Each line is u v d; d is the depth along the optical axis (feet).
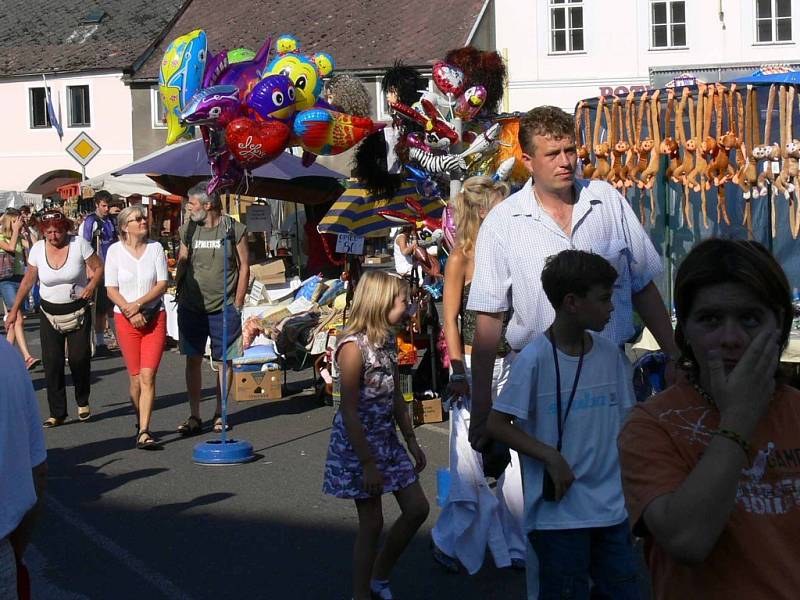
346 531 21.90
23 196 132.16
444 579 18.93
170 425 33.58
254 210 49.60
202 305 31.22
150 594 18.53
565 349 13.94
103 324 51.08
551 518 13.66
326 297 38.29
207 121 27.22
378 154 32.07
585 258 13.70
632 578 13.92
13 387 10.91
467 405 18.66
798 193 28.53
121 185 72.69
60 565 20.22
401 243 32.50
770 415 7.93
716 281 7.78
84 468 27.94
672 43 99.30
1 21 150.41
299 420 33.73
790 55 97.04
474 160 29.12
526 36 101.50
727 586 7.73
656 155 28.99
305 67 28.17
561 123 15.34
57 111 142.10
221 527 22.38
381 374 16.96
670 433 7.92
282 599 18.12
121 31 141.59
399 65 30.83
